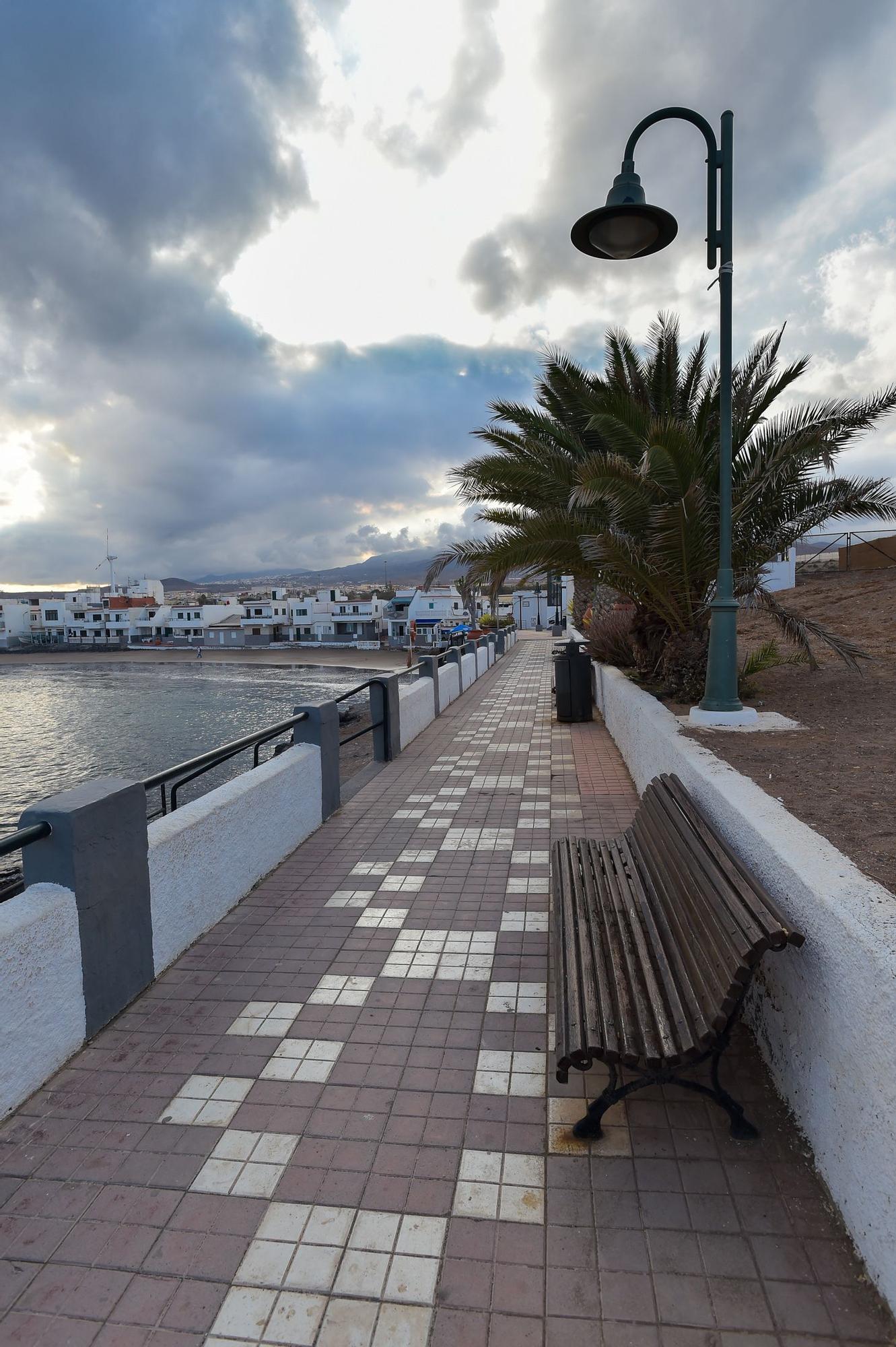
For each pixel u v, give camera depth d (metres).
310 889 4.72
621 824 5.77
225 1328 1.87
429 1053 2.99
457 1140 2.50
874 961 1.88
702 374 8.84
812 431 6.60
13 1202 2.28
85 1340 1.85
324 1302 1.93
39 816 3.01
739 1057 2.85
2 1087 2.64
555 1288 1.94
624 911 3.10
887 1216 1.81
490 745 9.32
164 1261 2.07
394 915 4.30
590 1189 2.26
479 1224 2.15
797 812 3.28
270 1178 2.36
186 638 124.62
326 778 6.14
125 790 3.36
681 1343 1.78
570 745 9.06
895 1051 1.77
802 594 15.24
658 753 5.43
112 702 61.19
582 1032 2.25
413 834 5.76
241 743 4.86
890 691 6.99
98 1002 3.16
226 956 3.85
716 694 5.60
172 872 3.77
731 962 2.21
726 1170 2.31
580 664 10.66
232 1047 3.05
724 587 5.59
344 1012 3.30
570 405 8.78
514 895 4.54
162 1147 2.50
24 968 2.74
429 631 102.81
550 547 7.79
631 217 5.18
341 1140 2.52
